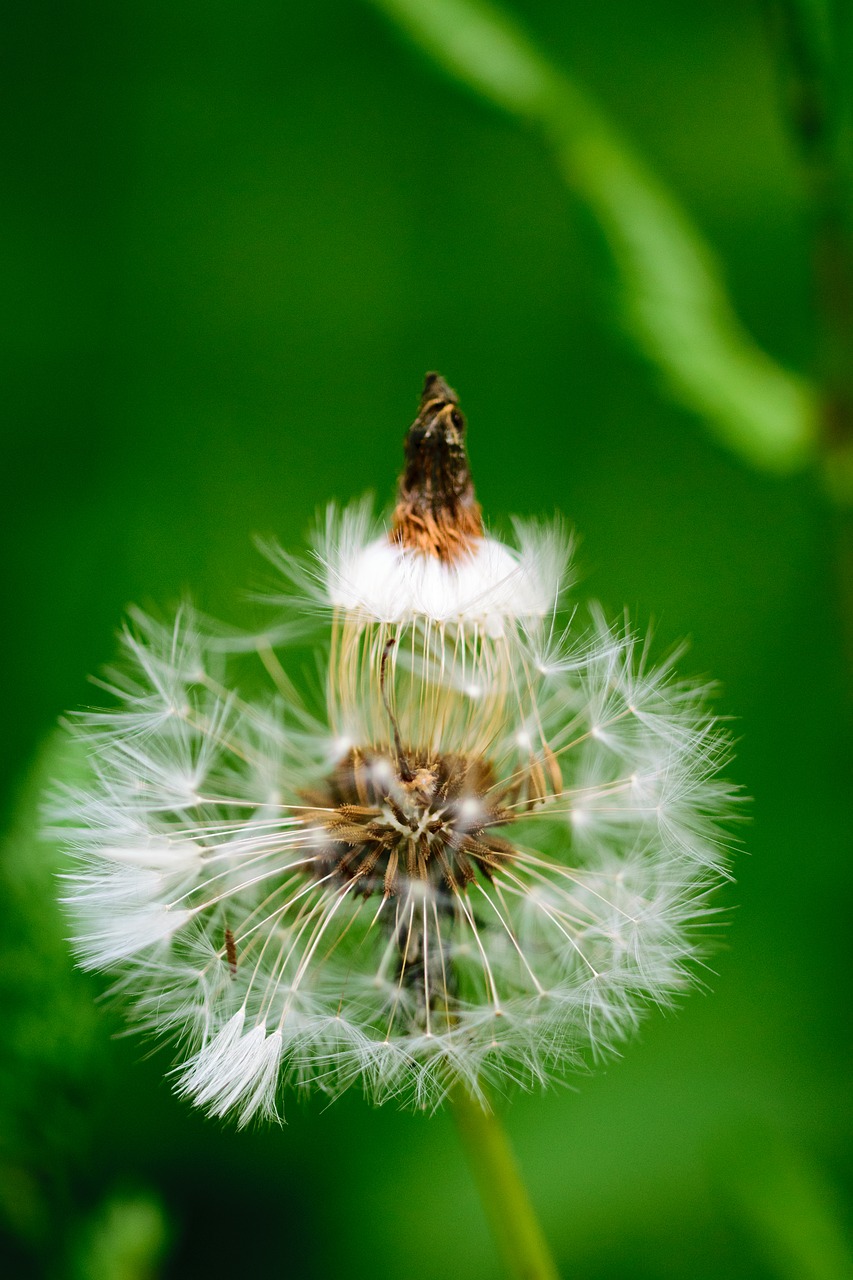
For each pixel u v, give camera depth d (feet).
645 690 0.92
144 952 0.90
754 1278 1.06
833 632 1.18
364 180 1.45
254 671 1.10
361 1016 0.90
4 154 1.44
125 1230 0.94
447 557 0.91
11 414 1.36
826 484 1.02
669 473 1.29
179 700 0.93
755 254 1.34
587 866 0.93
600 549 1.27
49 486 1.32
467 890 0.92
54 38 1.47
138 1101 1.08
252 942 0.91
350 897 0.92
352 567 0.91
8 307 1.40
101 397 1.37
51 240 1.42
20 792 0.93
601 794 0.92
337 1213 1.09
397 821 0.91
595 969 0.91
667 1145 1.08
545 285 1.38
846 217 1.00
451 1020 0.90
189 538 1.28
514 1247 0.89
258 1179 1.09
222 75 1.48
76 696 1.18
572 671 0.92
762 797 1.16
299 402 1.38
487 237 1.41
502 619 0.92
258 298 1.42
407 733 0.93
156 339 1.40
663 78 1.42
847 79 0.98
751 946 1.12
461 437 0.91
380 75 1.46
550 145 1.02
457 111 1.43
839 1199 0.98
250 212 1.49
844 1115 1.08
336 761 0.92
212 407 1.38
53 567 1.24
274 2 1.46
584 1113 1.09
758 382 1.02
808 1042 1.10
